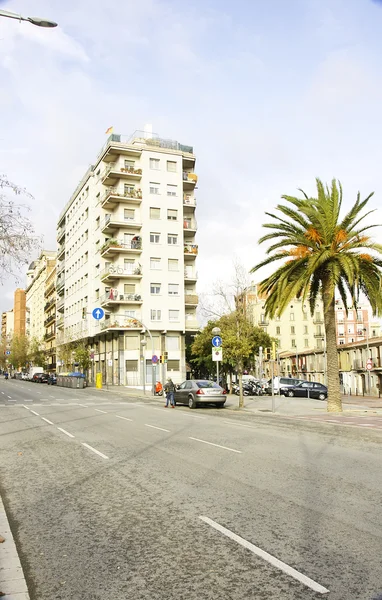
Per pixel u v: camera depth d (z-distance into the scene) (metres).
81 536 5.52
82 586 4.20
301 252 22.58
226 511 6.34
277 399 38.81
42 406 28.12
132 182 57.59
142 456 10.68
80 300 70.56
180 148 61.09
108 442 12.99
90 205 65.06
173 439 13.45
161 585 4.18
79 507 6.74
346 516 6.04
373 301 22.45
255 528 5.63
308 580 4.21
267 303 25.00
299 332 93.75
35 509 6.71
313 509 6.37
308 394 43.38
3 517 6.29
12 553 4.96
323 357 69.19
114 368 57.31
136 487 7.81
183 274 57.53
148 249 56.28
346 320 96.69
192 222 60.38
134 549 5.06
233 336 27.52
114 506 6.73
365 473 8.67
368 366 51.31
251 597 3.92
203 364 61.00
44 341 108.38
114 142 56.47
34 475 8.98
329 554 4.79
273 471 8.91
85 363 65.81
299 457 10.42
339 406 23.83
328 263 22.56
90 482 8.27
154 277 56.16
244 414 23.14
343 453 10.96
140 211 57.06
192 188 61.72
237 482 8.02
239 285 32.38
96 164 63.59
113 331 57.00
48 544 5.28
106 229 57.38
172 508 6.54
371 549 4.91
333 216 22.75
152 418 20.30
